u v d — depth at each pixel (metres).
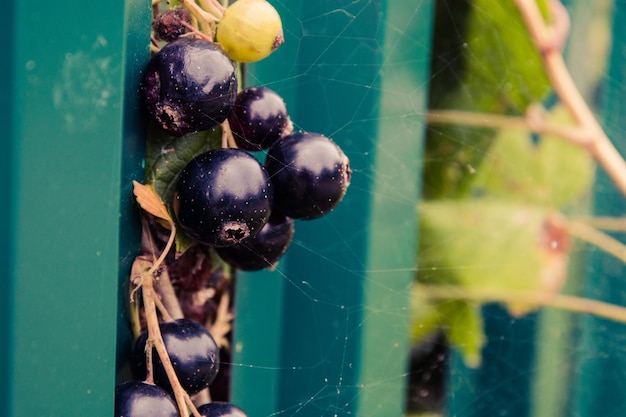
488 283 0.28
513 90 0.27
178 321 0.20
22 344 0.19
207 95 0.19
